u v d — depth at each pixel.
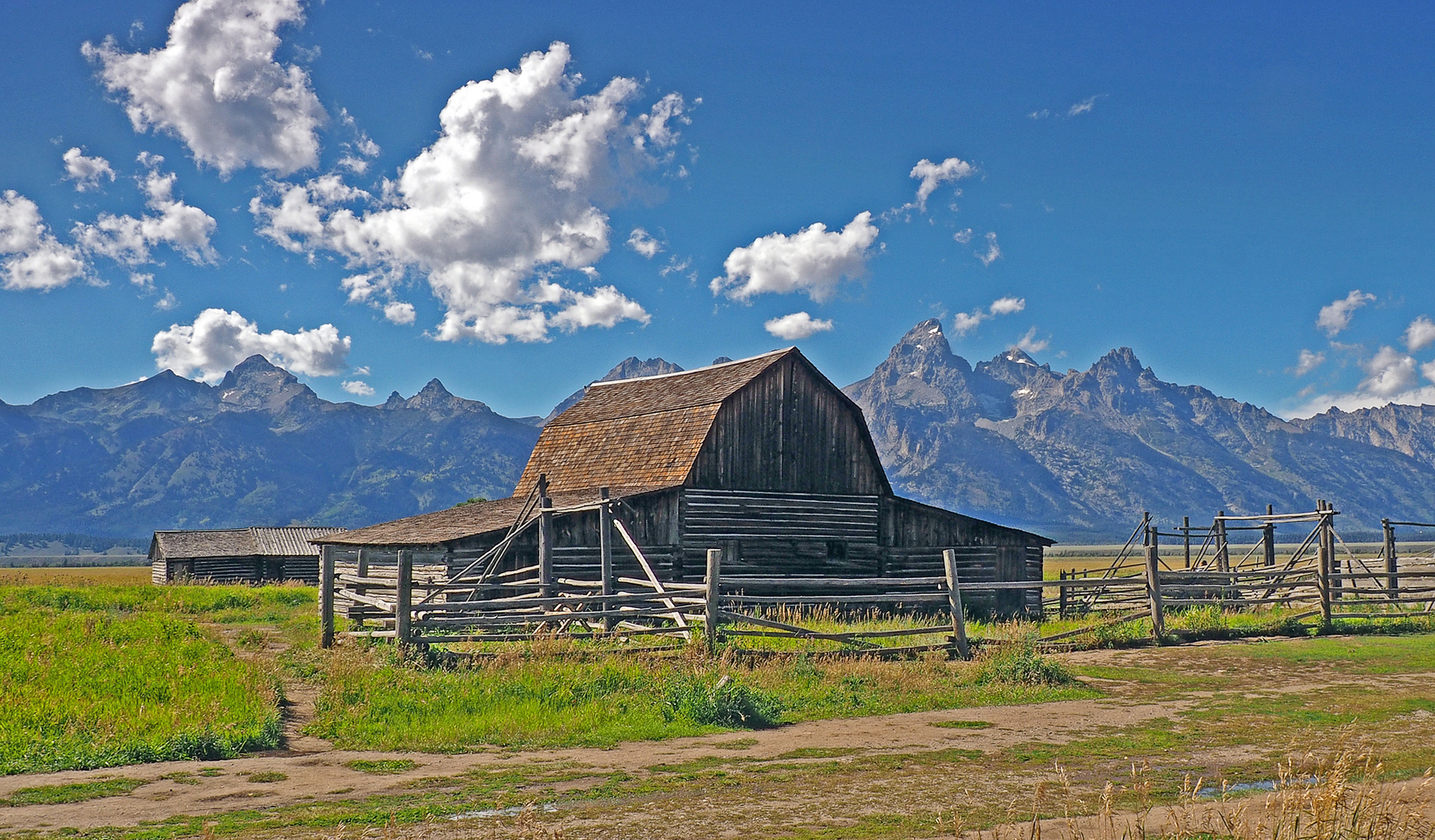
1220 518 41.12
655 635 20.45
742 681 16.45
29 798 9.85
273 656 22.20
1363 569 38.88
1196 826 8.71
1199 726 14.31
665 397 40.59
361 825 8.90
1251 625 27.30
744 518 35.66
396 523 35.47
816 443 37.78
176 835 8.54
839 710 15.48
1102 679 18.95
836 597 20.92
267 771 11.21
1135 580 33.34
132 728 12.77
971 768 11.55
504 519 32.69
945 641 21.91
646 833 8.77
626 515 33.03
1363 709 15.73
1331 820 7.79
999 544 40.66
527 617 20.11
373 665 18.20
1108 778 11.06
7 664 18.16
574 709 14.91
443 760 11.88
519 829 8.43
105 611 37.22
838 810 9.62
